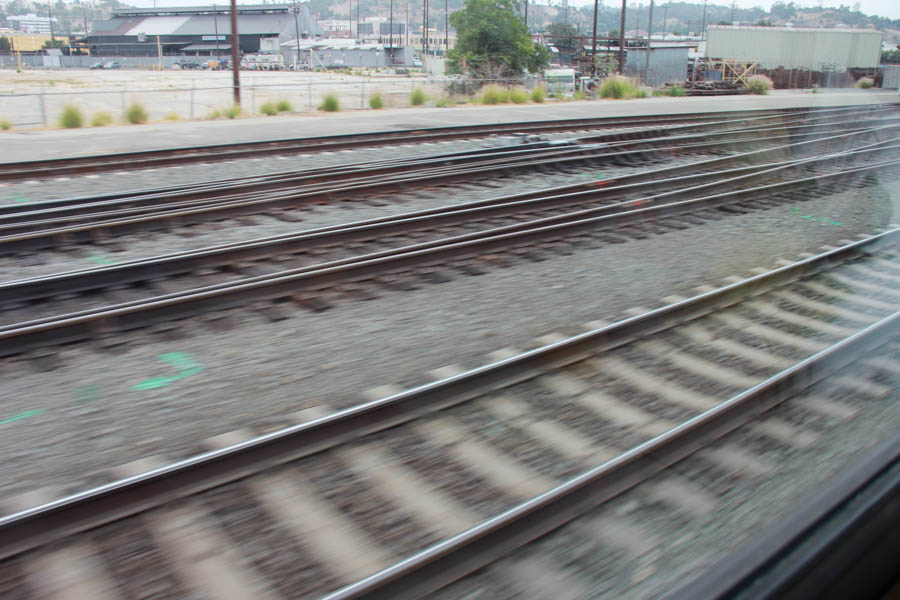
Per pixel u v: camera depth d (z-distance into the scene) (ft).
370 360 17.67
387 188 37.42
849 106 95.91
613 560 10.59
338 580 10.34
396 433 14.08
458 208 32.32
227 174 43.06
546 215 32.55
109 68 330.75
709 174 41.39
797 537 8.98
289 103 88.17
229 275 23.89
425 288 22.82
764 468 12.94
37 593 9.93
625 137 59.88
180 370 17.11
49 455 13.56
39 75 236.22
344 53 353.92
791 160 50.88
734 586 8.30
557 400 15.57
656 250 27.53
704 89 148.97
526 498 12.23
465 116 81.61
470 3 133.80
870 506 9.55
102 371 17.03
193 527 11.29
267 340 18.86
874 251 27.99
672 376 16.84
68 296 21.63
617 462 12.25
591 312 20.97
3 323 19.75
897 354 18.04
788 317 20.90
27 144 57.26
